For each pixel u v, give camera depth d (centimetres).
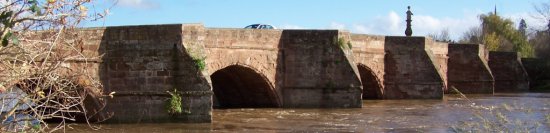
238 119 3606
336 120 3581
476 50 6775
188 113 3309
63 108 1180
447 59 6756
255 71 4222
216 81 4697
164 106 3331
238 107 4597
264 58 4291
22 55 1048
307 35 4425
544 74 8225
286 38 4469
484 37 11850
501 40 12050
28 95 1067
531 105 4894
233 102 4794
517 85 7600
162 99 3338
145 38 3375
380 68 5509
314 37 4412
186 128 3134
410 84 5578
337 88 4378
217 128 3152
